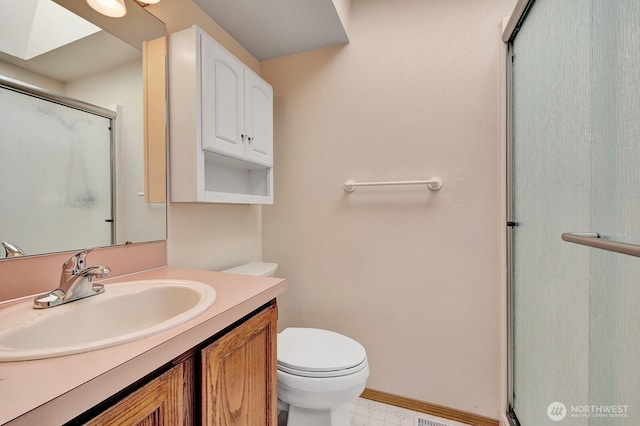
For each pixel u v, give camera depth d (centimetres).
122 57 98
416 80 141
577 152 77
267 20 137
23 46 75
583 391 75
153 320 82
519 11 106
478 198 132
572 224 79
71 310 67
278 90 170
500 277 127
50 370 41
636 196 55
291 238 167
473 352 133
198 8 128
